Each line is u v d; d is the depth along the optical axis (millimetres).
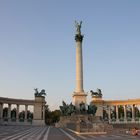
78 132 52219
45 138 37250
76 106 88688
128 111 159125
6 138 36750
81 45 91812
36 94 131875
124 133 54188
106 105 138875
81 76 88938
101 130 55406
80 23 94312
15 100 125062
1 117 118938
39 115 129250
